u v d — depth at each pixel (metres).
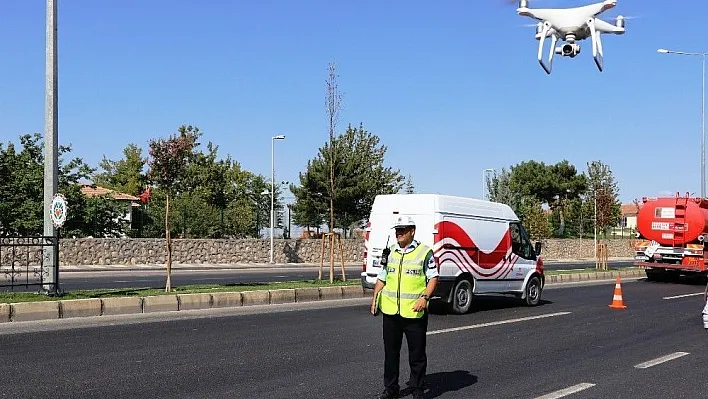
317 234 44.38
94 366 8.98
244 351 10.27
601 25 13.30
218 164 50.69
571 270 32.06
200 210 38.41
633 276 31.59
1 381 8.06
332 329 12.66
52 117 15.05
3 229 31.11
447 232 15.38
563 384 8.59
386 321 7.62
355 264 39.41
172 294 15.23
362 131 45.97
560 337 12.43
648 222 27.73
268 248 38.44
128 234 36.38
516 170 67.62
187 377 8.48
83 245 32.12
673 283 27.33
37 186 33.06
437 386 8.41
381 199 16.12
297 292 17.20
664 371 9.51
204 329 12.33
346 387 8.14
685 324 14.42
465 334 12.64
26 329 11.82
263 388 8.02
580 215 59.66
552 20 13.41
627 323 14.48
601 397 7.99
